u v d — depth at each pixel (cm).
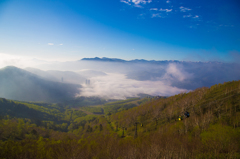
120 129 11081
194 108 7362
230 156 3139
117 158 4047
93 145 5559
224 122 5300
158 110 9681
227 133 4350
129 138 7038
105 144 5681
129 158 3809
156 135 5897
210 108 6725
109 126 12556
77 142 7081
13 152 5147
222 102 6631
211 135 4497
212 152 3509
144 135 6856
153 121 8912
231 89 7238
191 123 6109
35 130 10975
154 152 3762
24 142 6962
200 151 3697
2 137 8512
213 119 5791
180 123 6525
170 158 3431
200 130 5350
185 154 3434
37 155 4900
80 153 4725
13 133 9438
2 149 5291
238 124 4938
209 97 7812
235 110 5744
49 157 4769
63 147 5684
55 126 17625
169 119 8006
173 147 3947
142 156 3850
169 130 6341
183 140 4778
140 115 11125
